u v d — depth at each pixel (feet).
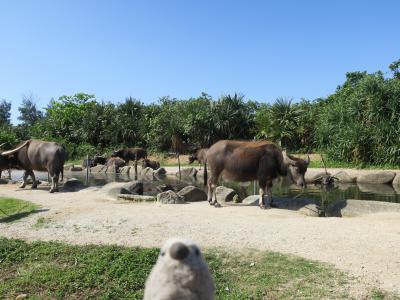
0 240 25.08
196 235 24.94
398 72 111.86
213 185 36.70
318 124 91.15
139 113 125.49
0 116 211.00
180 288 6.73
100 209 32.81
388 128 69.41
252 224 27.40
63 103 155.63
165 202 37.73
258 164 35.29
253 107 110.11
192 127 102.78
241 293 17.72
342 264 19.80
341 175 63.36
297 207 34.88
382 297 16.62
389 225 26.78
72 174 84.74
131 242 23.99
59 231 26.99
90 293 18.85
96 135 125.08
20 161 47.47
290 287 17.93
